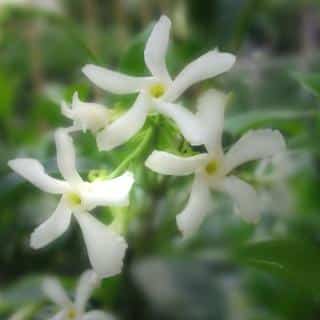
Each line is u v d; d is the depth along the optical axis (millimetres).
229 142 94
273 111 104
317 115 99
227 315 117
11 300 110
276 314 119
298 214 126
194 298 118
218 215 120
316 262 83
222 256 114
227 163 75
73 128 77
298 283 86
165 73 76
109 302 105
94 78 75
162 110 74
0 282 126
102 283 103
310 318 118
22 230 123
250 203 76
